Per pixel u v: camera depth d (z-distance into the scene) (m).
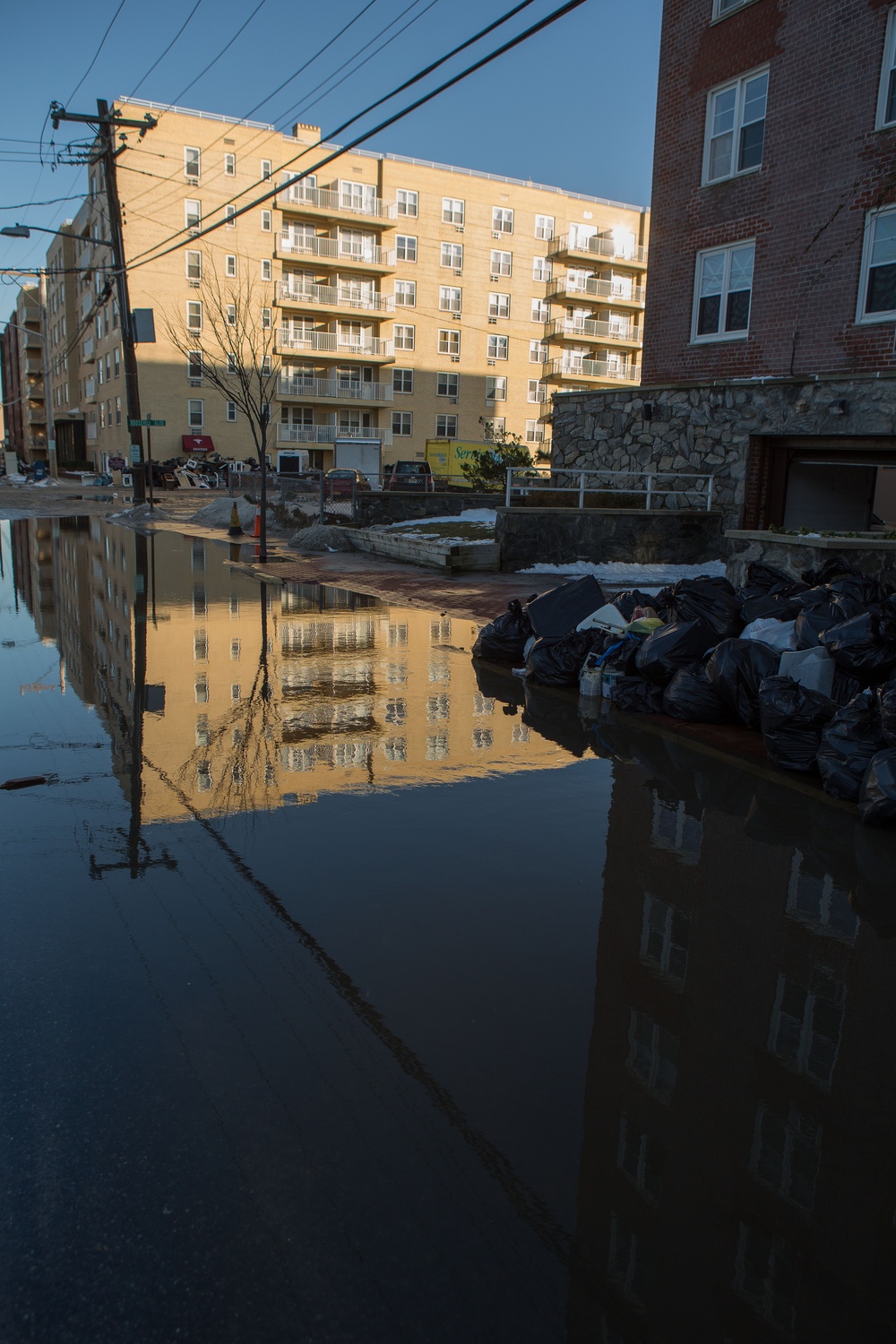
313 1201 2.37
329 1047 3.00
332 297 52.44
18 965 3.48
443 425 57.78
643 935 3.81
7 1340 1.99
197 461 48.59
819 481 15.99
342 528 20.61
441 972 3.48
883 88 13.27
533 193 58.28
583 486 16.23
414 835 4.83
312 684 8.26
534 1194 2.42
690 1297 2.12
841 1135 2.69
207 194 48.97
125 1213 2.33
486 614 12.20
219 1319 2.04
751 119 15.42
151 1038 3.04
